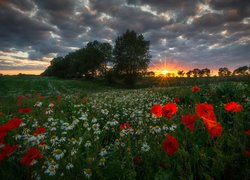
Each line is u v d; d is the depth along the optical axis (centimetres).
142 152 275
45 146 285
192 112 455
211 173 221
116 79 7031
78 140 304
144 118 479
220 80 1823
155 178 213
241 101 656
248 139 285
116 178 222
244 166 221
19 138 312
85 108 776
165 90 1337
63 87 5731
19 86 5384
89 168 230
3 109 799
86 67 8881
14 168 232
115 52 6588
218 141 267
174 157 258
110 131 419
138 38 6569
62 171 235
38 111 637
